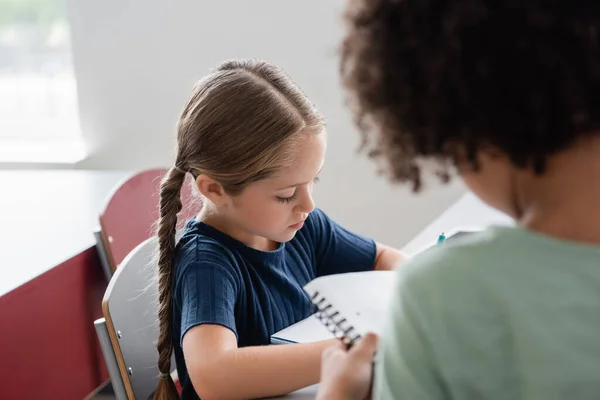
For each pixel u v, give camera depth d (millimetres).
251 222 1018
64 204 1680
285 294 1079
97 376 1481
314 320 1005
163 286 1022
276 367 859
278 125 969
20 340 1228
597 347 436
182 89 2020
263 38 1909
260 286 1047
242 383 858
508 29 418
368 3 470
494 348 444
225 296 953
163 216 1039
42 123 2314
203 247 1007
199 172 1004
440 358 452
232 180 981
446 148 465
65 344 1360
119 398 1067
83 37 2041
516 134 434
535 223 468
